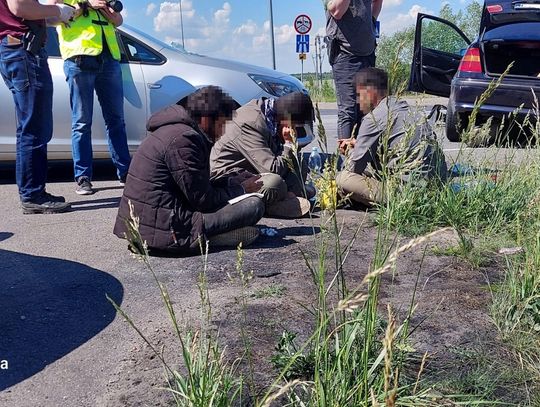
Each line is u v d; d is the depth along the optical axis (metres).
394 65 2.50
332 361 2.23
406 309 3.02
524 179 4.51
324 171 2.35
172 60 6.32
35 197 5.00
